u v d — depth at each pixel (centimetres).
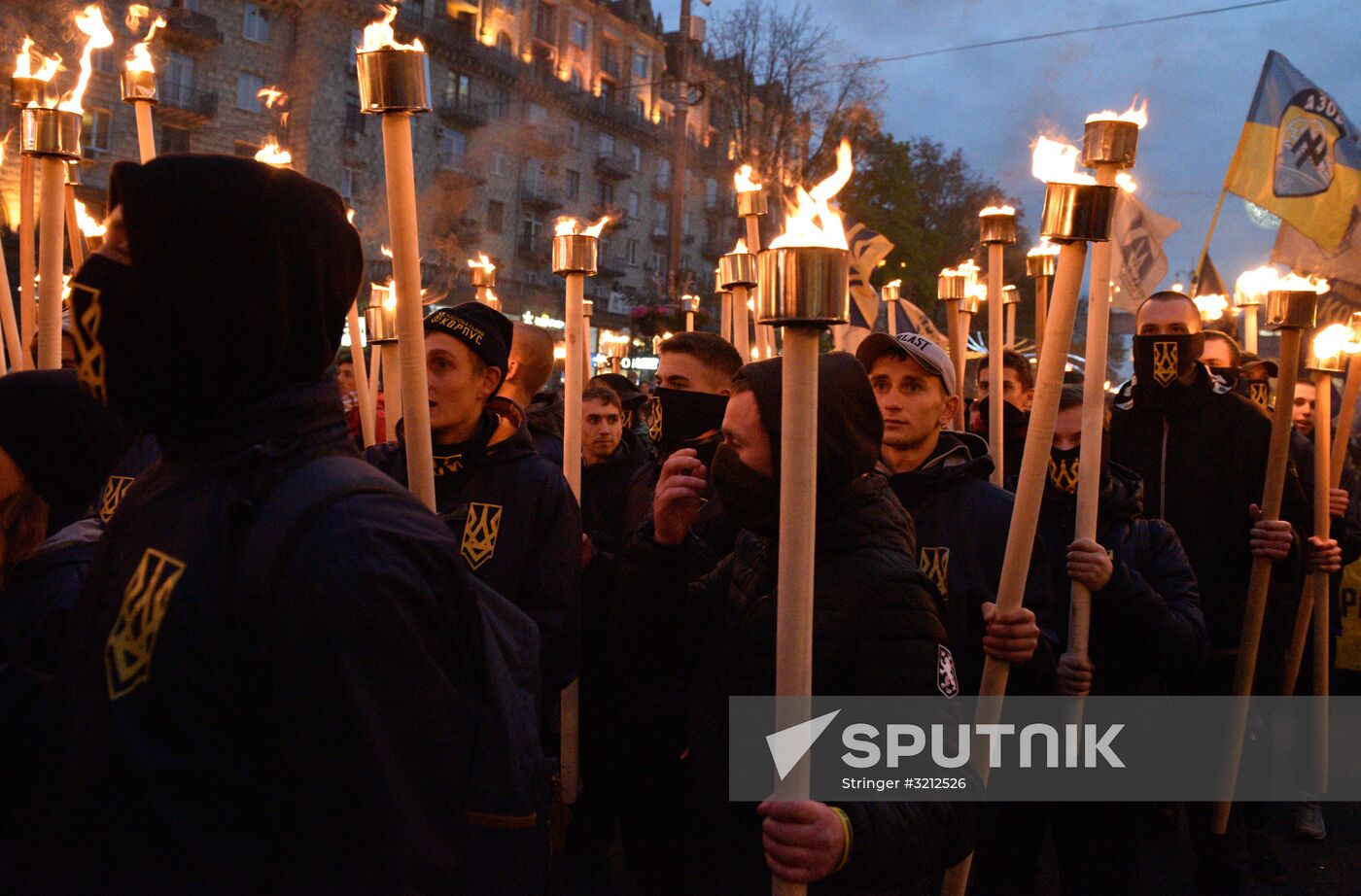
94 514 215
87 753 92
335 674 87
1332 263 491
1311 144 491
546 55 3619
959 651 218
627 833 246
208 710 90
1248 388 445
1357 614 437
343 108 2420
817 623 140
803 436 108
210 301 94
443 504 223
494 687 105
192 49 2191
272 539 92
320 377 105
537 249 3534
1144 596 245
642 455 338
